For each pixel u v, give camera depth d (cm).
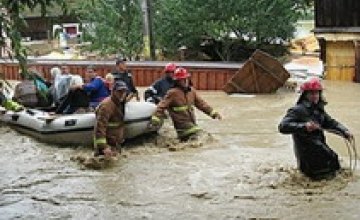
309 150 855
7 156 1098
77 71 2223
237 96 1741
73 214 786
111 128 1060
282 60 2455
